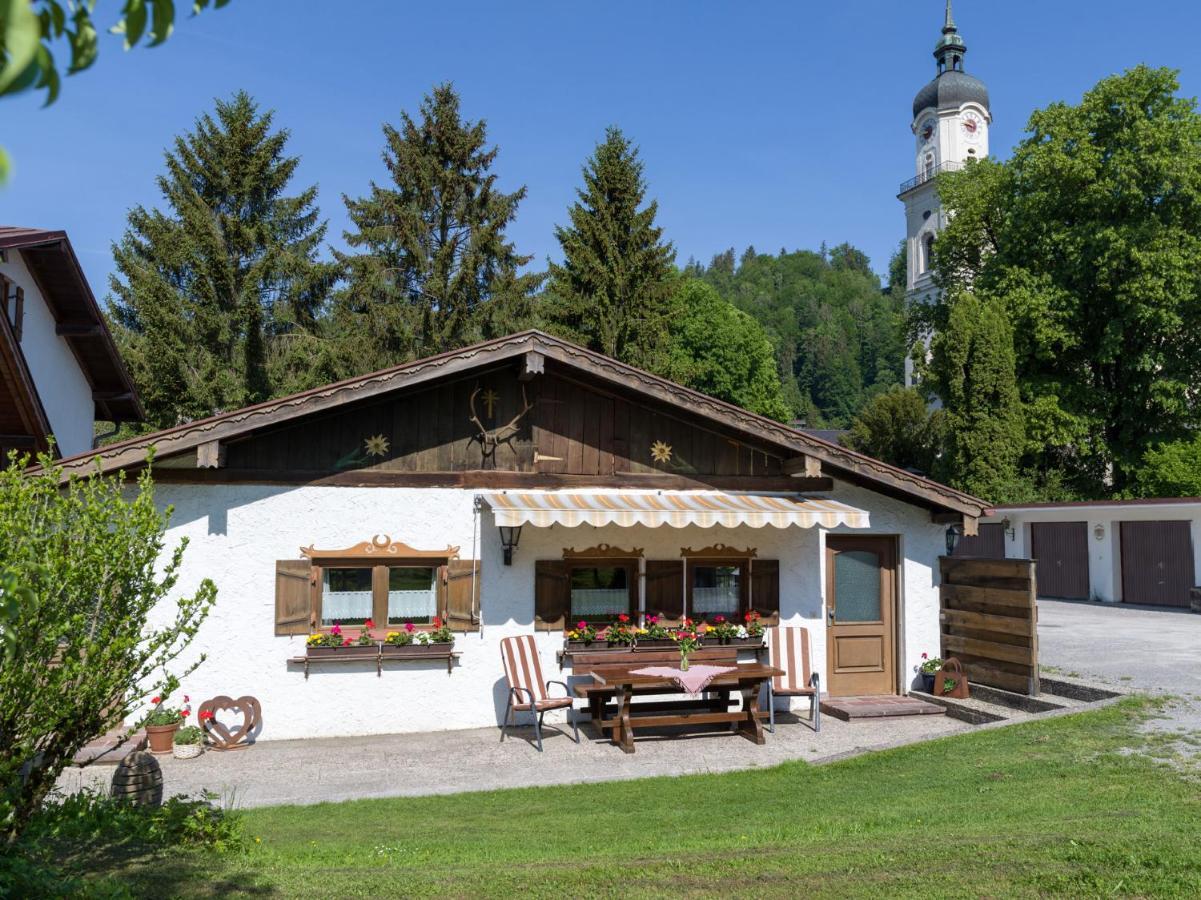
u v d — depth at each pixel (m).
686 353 54.78
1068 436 34.84
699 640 12.77
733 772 9.95
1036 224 35.75
